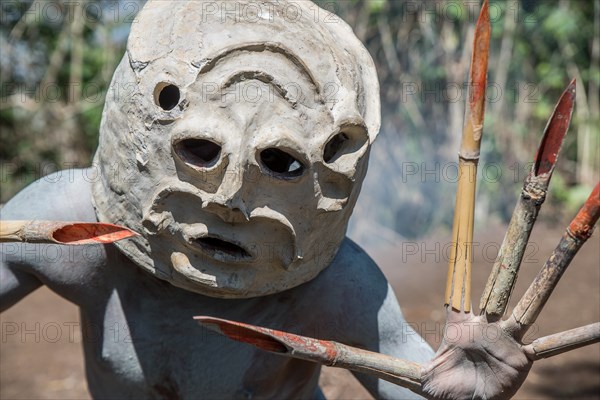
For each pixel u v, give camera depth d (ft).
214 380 7.42
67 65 23.20
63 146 23.06
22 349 15.19
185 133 5.85
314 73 6.01
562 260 5.59
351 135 6.15
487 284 5.93
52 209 7.27
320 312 7.26
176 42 6.18
